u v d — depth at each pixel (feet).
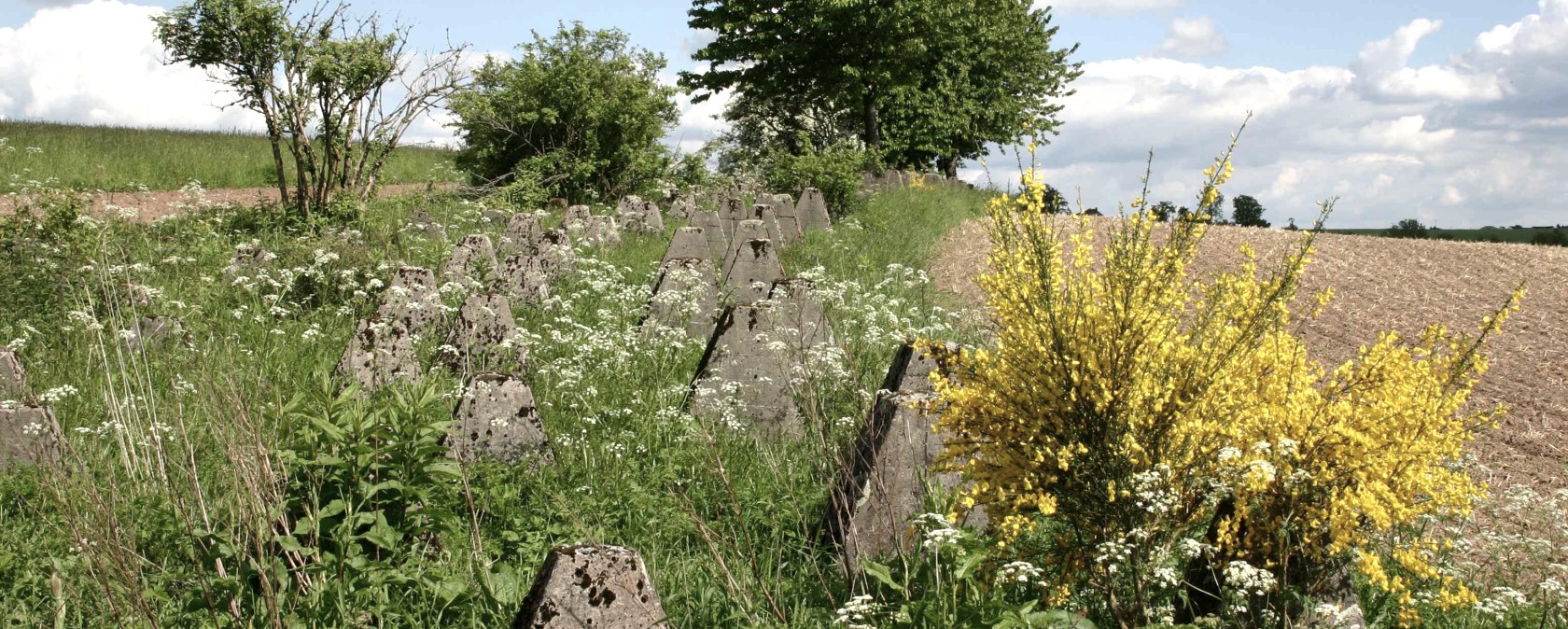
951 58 119.14
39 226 36.76
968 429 16.22
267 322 31.35
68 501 15.02
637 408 23.97
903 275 44.21
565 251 39.55
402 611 14.07
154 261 39.86
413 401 16.28
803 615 14.69
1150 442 14.73
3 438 19.57
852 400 23.34
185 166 83.92
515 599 14.07
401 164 96.58
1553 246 71.26
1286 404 15.46
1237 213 79.61
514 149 74.79
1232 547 14.92
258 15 47.01
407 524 15.46
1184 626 13.79
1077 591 15.38
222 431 14.99
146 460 17.42
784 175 75.00
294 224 49.65
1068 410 14.78
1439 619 16.34
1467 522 21.02
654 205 57.47
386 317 28.22
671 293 32.71
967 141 126.52
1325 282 53.78
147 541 15.35
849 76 107.96
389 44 51.65
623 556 12.69
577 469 20.36
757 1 109.70
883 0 106.01
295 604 13.17
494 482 18.83
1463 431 16.02
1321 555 14.84
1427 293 52.29
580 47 74.64
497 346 27.48
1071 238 16.14
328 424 15.17
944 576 13.91
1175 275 15.05
